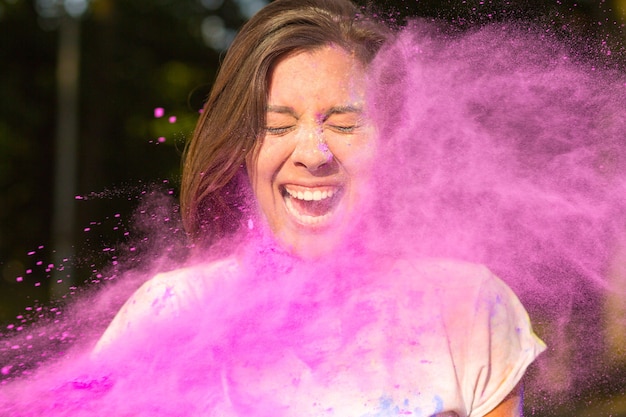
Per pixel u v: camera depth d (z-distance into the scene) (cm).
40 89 2223
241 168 304
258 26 286
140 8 2086
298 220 291
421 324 280
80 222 1750
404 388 270
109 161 1861
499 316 287
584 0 382
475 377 278
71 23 2016
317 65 280
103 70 1902
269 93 283
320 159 278
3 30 2203
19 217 2167
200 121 304
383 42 289
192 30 2120
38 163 2208
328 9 288
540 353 290
